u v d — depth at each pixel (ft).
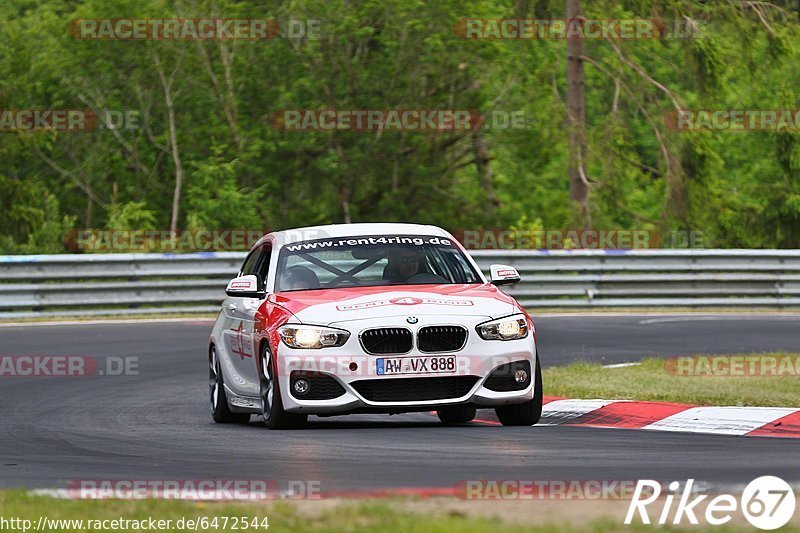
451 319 92.27
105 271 215.10
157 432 97.66
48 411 114.42
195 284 219.61
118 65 364.17
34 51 384.06
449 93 368.07
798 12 330.13
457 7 356.18
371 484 67.87
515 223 395.96
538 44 359.46
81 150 393.91
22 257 209.67
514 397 92.94
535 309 229.25
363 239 104.53
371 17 362.33
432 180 374.02
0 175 347.56
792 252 241.14
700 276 237.45
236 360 104.27
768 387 116.26
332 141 368.07
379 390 91.04
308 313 93.66
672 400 106.01
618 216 387.14
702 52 326.24
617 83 343.05
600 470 71.10
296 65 365.61
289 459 78.59
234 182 347.36
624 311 226.99
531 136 369.50
